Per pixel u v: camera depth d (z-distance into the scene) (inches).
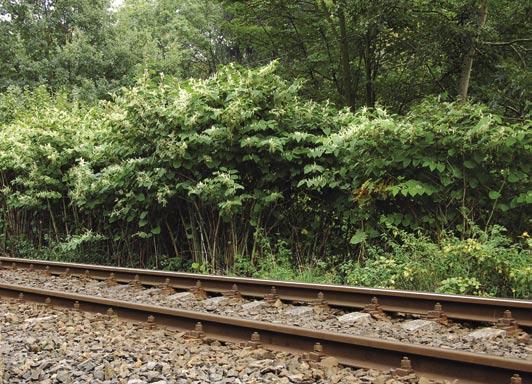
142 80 456.1
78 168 490.0
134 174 444.8
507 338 216.2
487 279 305.6
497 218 359.9
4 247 607.5
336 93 776.9
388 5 601.6
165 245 470.0
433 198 357.4
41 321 268.8
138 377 179.0
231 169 417.7
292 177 410.9
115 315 271.6
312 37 791.1
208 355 204.7
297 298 298.2
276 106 421.1
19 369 189.8
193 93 424.5
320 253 414.6
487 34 610.5
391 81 745.0
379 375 172.9
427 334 226.4
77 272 419.2
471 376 167.6
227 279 327.9
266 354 201.6
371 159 372.2
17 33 1266.0
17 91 900.0
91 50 1246.3
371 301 269.0
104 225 510.6
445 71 685.3
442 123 357.4
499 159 350.0
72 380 179.8
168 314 251.0
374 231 371.9
